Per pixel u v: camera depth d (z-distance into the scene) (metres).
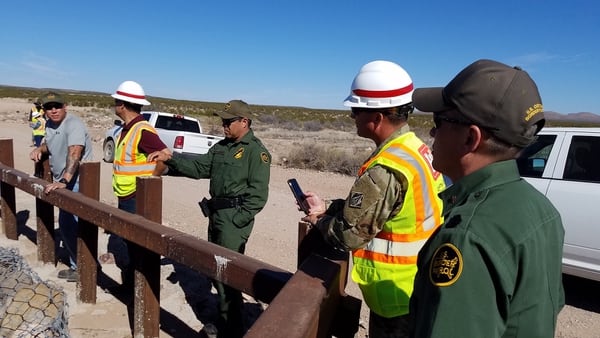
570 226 4.49
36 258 5.02
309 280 1.75
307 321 1.39
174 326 3.76
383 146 1.98
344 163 13.75
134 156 4.16
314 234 2.19
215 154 3.61
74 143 4.34
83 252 3.87
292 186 2.29
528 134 1.13
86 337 3.43
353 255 2.10
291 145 21.95
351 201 1.83
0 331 2.84
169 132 13.12
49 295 3.18
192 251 2.52
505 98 1.10
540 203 1.12
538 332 1.02
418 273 1.14
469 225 1.02
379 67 2.01
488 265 0.98
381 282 1.98
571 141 4.68
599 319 4.22
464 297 0.95
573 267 4.51
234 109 3.39
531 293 1.01
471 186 1.16
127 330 3.57
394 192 1.82
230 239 3.45
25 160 12.24
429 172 1.92
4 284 3.20
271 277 2.07
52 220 4.80
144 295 3.29
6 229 5.52
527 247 1.01
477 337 0.94
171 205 8.10
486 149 1.15
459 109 1.15
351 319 2.06
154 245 2.81
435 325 0.96
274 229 6.85
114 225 3.20
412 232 1.90
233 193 3.46
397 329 2.00
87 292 3.92
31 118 14.92
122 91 4.11
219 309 3.43
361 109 2.05
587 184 4.45
